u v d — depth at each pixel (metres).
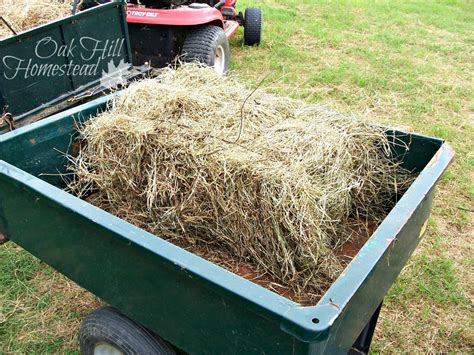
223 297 1.33
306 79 5.32
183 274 1.37
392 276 1.73
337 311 1.21
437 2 9.31
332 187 1.98
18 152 2.16
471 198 3.59
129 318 1.81
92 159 2.31
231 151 1.97
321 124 2.24
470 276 2.95
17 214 1.93
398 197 2.28
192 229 2.07
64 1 3.78
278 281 1.88
